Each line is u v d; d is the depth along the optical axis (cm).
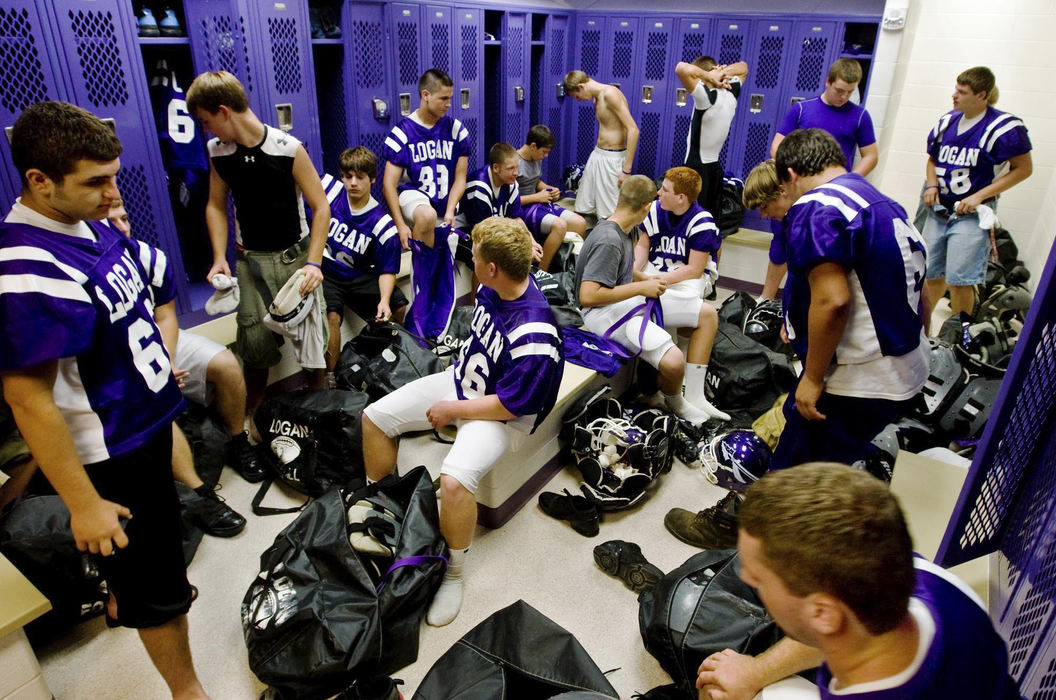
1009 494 139
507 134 493
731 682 119
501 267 185
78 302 124
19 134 115
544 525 243
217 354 247
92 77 252
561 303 345
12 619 141
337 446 239
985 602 142
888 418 195
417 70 399
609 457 236
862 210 173
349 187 304
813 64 437
